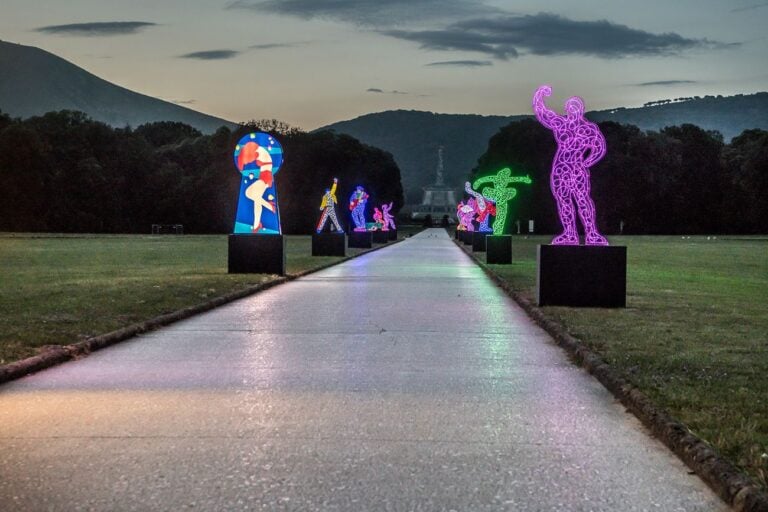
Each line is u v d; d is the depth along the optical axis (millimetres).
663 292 20969
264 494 5852
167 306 16844
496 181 34656
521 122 115000
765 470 5922
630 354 10953
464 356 11750
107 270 28422
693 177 108188
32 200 92938
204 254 41188
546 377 10172
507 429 7652
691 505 5672
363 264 36469
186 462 6586
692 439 6734
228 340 13266
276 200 26766
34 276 25156
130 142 104875
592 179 104125
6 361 10391
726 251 50594
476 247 47031
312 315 16766
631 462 6633
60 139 100062
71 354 11453
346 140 119562
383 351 12188
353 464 6547
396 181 141625
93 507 5598
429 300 19969
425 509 5574
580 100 17594
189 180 103438
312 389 9414
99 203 97188
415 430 7602
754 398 8281
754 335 12867
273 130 110750
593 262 17203
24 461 6605
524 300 18625
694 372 9672
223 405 8570
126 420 7914
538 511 5551
